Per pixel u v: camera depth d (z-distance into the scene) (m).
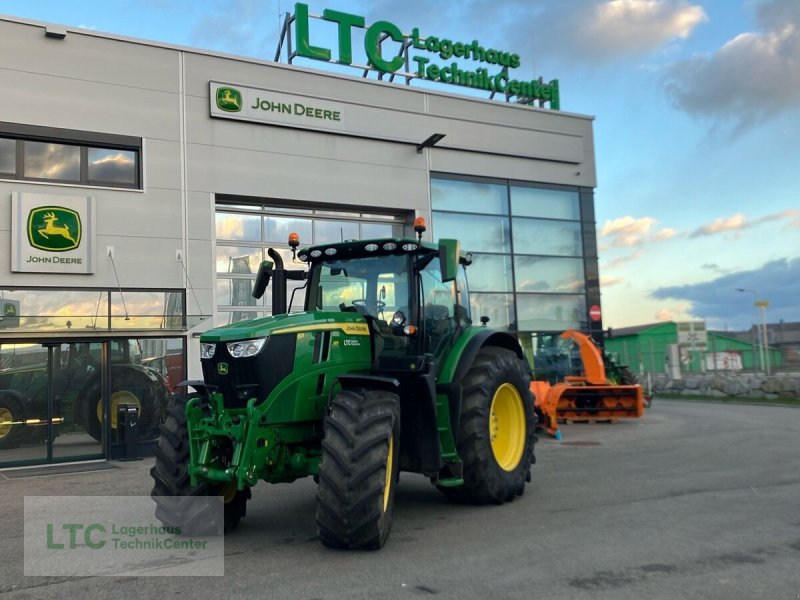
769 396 21.69
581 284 19.55
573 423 15.52
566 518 6.53
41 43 12.69
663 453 10.69
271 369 5.68
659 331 45.62
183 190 13.80
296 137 15.26
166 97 13.79
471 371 7.21
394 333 6.45
